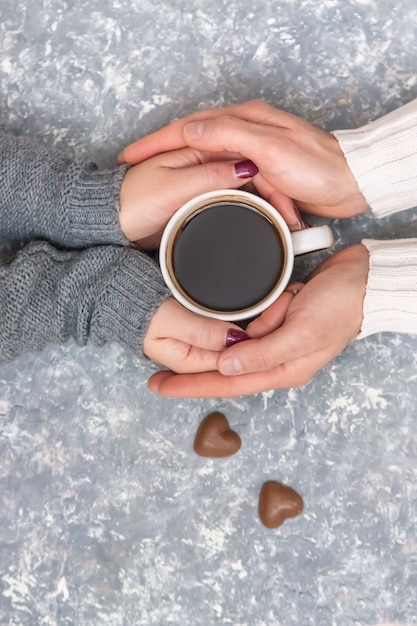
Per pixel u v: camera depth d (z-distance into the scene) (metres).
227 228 0.84
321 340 0.84
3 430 0.91
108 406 0.91
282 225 0.83
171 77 0.92
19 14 0.93
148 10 0.92
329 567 0.89
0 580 0.90
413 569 0.89
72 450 0.91
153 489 0.90
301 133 0.85
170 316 0.85
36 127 0.92
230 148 0.84
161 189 0.85
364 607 0.89
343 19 0.92
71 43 0.92
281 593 0.89
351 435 0.90
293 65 0.92
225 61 0.92
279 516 0.89
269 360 0.83
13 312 0.86
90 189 0.86
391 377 0.90
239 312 0.84
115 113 0.92
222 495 0.90
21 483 0.91
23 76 0.92
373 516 0.90
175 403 0.91
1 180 0.87
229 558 0.90
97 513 0.90
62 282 0.86
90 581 0.90
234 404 0.91
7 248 0.92
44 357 0.91
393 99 0.91
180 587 0.90
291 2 0.92
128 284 0.85
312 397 0.90
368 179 0.85
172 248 0.84
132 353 0.89
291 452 0.90
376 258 0.85
